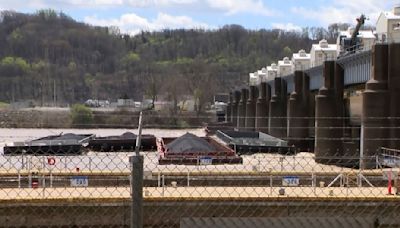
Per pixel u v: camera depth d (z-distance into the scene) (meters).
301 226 13.98
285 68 165.62
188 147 75.00
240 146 83.44
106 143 86.69
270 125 137.50
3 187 35.06
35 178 35.84
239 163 41.25
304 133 114.19
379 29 93.12
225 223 13.73
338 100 93.06
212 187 32.88
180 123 139.50
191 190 32.94
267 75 178.12
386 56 72.56
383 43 73.31
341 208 24.23
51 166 38.84
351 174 35.88
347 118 85.75
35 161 42.66
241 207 27.27
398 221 21.44
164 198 27.95
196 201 27.61
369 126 70.94
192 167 45.50
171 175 37.81
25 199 27.50
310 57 149.62
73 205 27.50
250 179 31.84
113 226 27.38
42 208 27.69
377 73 72.56
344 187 33.53
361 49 94.25
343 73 93.62
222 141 103.31
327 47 138.62
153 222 26.17
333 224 14.05
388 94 71.38
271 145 85.75
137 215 10.35
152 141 89.81
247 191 30.77
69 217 27.55
